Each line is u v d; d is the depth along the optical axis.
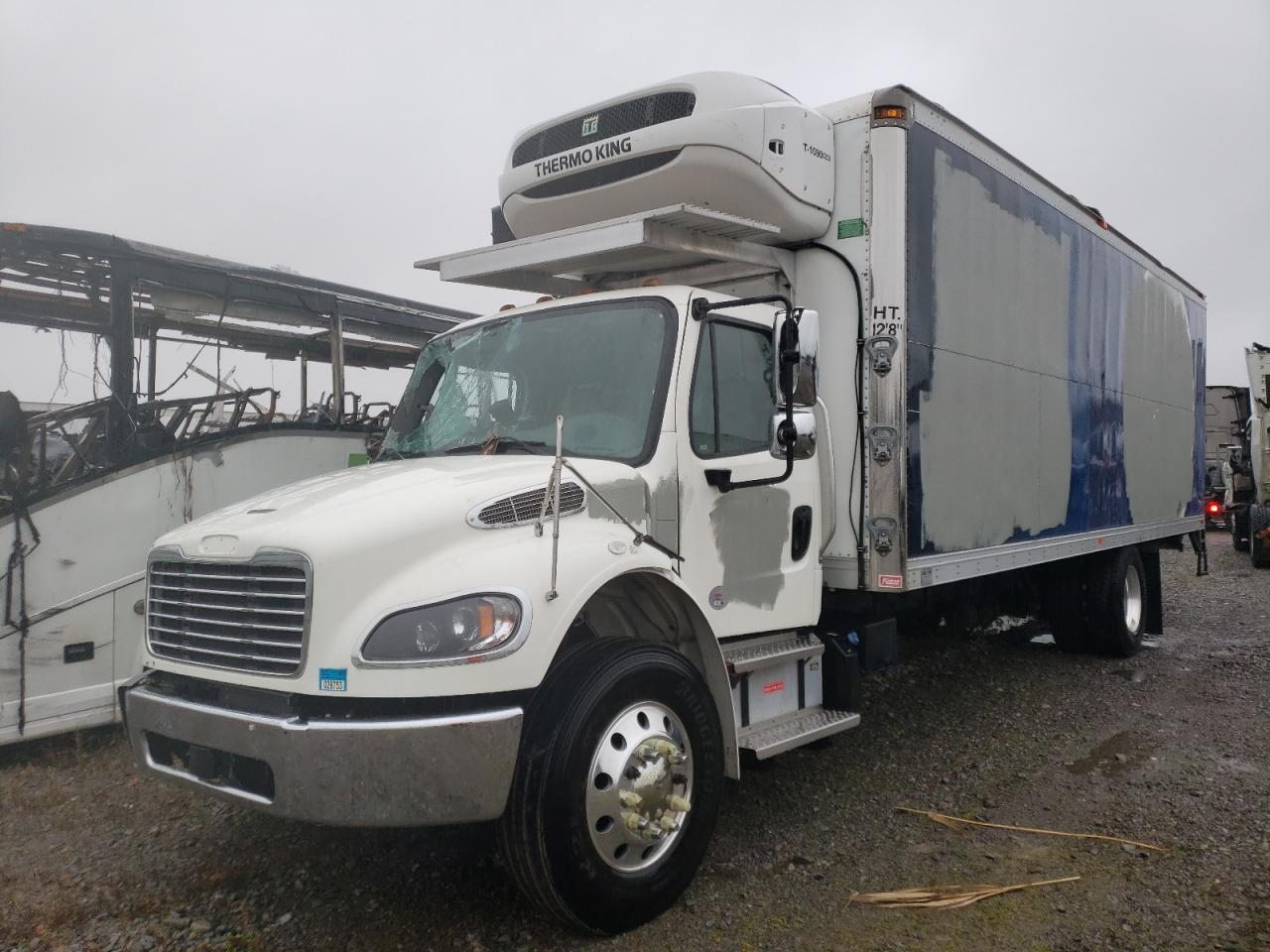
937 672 7.78
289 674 3.28
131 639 6.07
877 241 5.04
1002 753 5.70
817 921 3.64
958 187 5.61
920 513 5.18
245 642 3.42
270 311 7.44
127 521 6.09
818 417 5.03
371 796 3.14
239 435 6.71
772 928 3.59
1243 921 3.54
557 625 3.35
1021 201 6.42
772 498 4.61
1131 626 8.57
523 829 3.31
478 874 4.08
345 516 3.42
